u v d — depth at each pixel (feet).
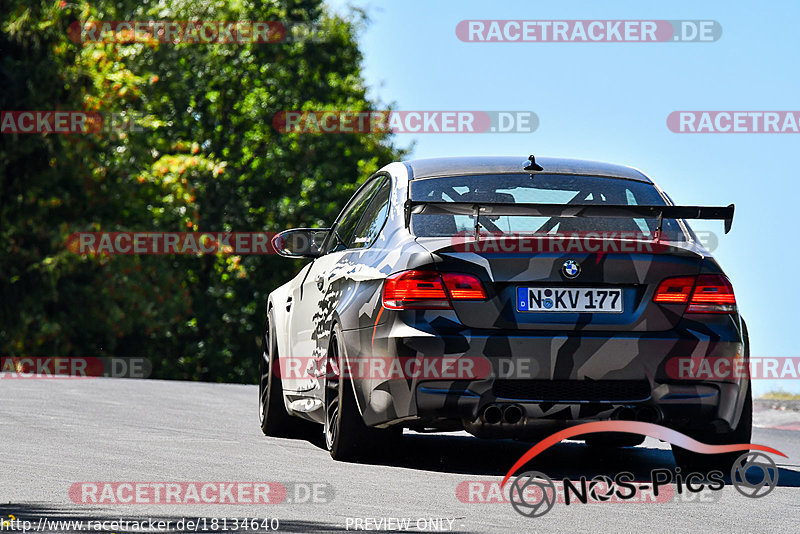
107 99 293.64
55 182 279.49
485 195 60.13
